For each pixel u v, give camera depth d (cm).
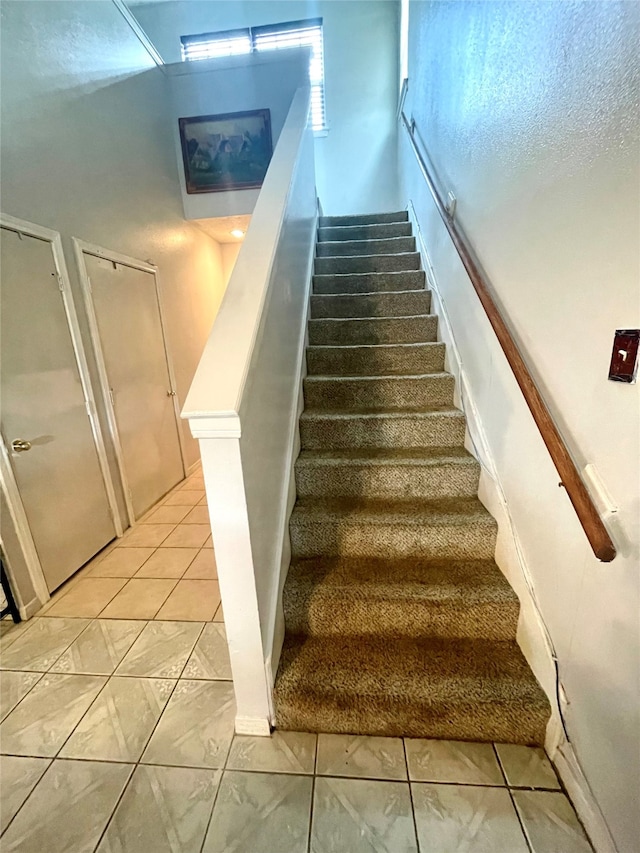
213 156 342
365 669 127
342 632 140
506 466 140
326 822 101
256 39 441
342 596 136
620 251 79
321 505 167
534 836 97
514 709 114
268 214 160
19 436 179
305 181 242
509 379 136
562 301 100
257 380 115
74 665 152
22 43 181
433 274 241
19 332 180
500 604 132
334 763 114
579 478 89
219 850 97
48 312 197
